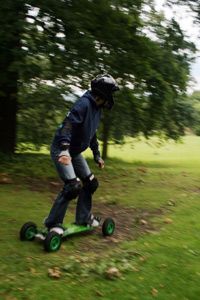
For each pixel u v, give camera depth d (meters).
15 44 11.05
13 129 14.36
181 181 12.35
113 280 4.93
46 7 10.64
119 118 14.93
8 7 10.39
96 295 4.57
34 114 16.83
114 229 6.74
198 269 5.41
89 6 11.18
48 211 7.73
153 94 14.45
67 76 11.92
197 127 22.34
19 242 5.89
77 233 6.41
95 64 11.54
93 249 5.91
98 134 20.41
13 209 7.71
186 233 6.90
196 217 7.99
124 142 21.80
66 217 7.45
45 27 11.23
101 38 11.51
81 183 6.22
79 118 5.72
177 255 5.85
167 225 7.34
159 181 12.13
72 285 4.73
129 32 12.28
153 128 17.72
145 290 4.77
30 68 10.80
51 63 11.44
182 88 15.80
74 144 5.96
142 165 18.70
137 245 6.17
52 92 12.89
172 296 4.70
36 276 4.89
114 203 8.84
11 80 11.73
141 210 8.41
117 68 11.95
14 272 4.96
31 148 18.05
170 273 5.25
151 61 13.62
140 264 5.46
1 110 14.08
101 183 11.20
